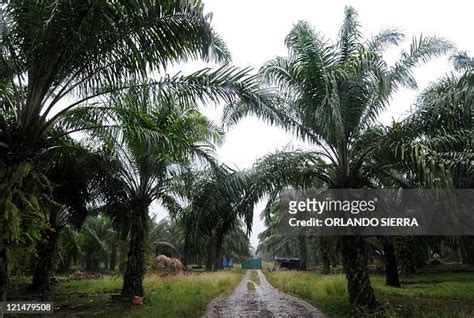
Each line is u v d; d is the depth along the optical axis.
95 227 30.33
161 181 11.28
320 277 19.20
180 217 12.16
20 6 5.26
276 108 8.05
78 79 6.11
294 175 8.49
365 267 8.31
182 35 5.73
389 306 7.85
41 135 5.70
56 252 14.33
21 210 5.40
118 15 5.37
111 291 14.62
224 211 8.46
